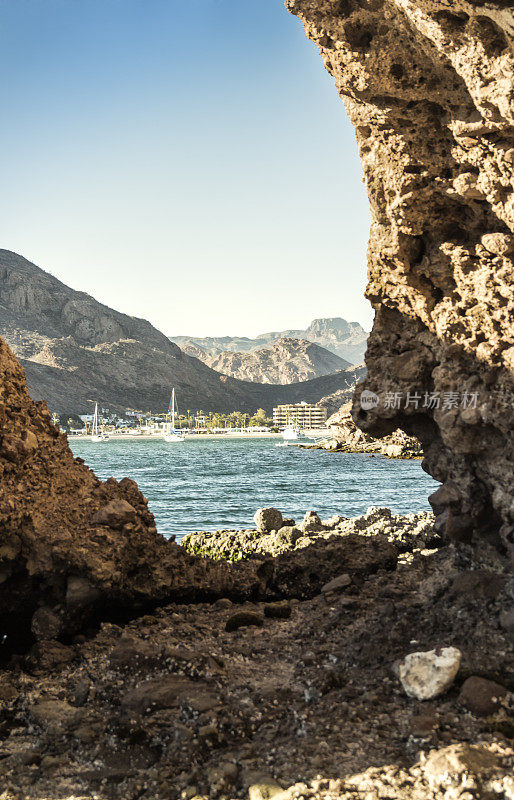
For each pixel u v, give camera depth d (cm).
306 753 435
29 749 474
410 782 395
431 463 784
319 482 5547
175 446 19612
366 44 644
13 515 636
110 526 712
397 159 691
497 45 556
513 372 617
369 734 454
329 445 14112
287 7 666
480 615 602
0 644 671
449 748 411
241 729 472
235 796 401
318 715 487
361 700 501
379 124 687
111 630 678
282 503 3584
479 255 662
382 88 652
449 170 675
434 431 767
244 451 14862
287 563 909
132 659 583
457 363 681
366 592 801
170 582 765
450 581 710
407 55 627
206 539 1184
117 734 475
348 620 696
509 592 612
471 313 667
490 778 390
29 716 518
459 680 500
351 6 624
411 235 713
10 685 572
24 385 793
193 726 475
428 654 512
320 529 1234
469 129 611
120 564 686
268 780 405
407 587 779
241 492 4497
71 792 416
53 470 737
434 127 664
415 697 496
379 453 12456
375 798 381
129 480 827
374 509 1333
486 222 670
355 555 917
